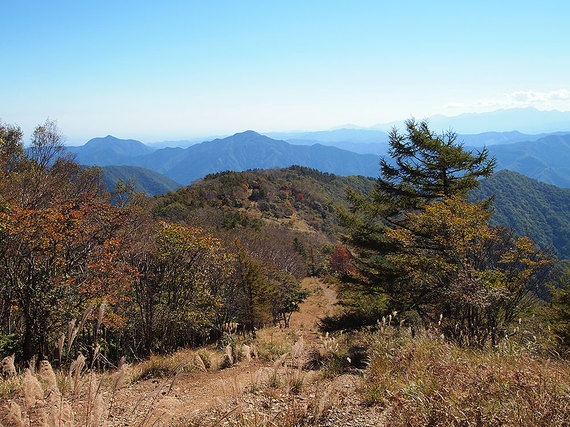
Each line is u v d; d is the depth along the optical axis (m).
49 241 11.46
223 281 24.14
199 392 6.09
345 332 13.13
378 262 14.19
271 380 5.09
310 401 4.12
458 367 4.07
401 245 12.29
